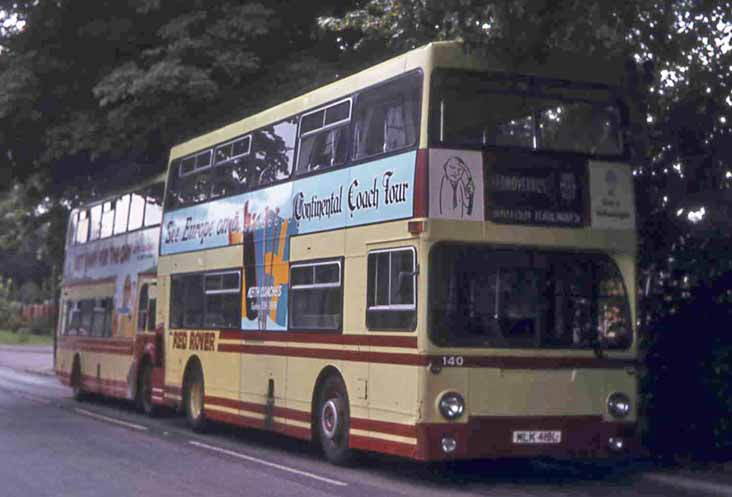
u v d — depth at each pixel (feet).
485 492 39.52
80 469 45.73
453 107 39.68
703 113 46.68
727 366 43.91
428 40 46.75
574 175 40.88
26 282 261.65
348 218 44.29
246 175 55.36
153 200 70.85
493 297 39.47
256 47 73.72
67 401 86.99
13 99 76.95
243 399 53.83
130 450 52.80
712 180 46.32
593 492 39.78
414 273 39.04
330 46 73.56
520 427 39.34
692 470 43.57
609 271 41.29
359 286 42.98
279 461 48.52
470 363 38.88
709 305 45.42
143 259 71.72
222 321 56.90
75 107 80.02
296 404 48.26
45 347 194.18
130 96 74.54
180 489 40.09
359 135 44.14
